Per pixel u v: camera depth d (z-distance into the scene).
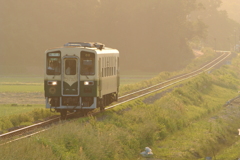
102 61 78.50
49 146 48.19
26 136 54.94
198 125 100.06
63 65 74.44
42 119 75.25
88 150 52.53
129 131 71.50
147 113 86.56
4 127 66.81
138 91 133.62
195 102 139.88
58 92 74.75
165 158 64.50
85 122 67.06
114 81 89.69
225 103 152.50
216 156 70.50
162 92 136.38
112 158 56.19
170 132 85.44
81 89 74.44
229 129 103.62
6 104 129.00
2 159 40.88
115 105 96.12
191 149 72.56
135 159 61.19
